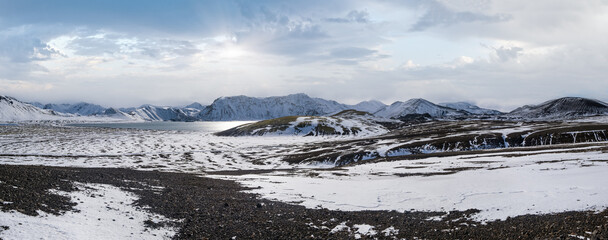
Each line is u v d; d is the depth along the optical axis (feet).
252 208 88.74
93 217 62.64
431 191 101.71
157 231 62.49
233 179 156.25
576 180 88.79
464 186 103.04
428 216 76.74
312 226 73.72
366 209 88.12
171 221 69.82
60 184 82.48
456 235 62.49
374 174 165.17
